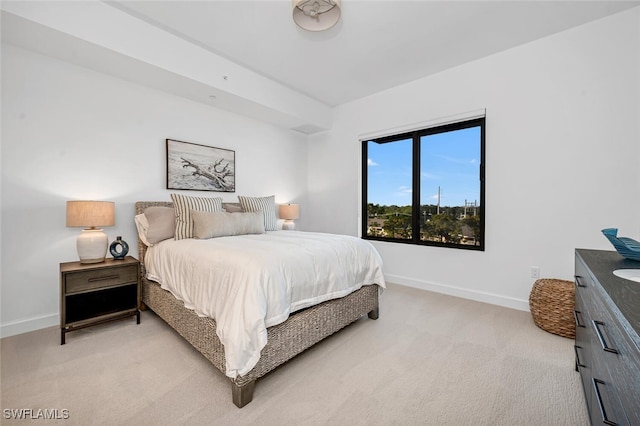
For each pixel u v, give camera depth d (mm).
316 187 4586
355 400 1464
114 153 2656
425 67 3066
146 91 2855
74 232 2432
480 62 2885
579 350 1521
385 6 2098
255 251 1807
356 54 2801
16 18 1791
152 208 2594
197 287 1846
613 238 1424
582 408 1387
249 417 1345
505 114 2748
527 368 1732
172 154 3043
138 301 2404
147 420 1316
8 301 2152
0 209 2109
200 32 2471
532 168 2615
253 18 2264
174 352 1917
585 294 1322
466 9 2145
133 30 2273
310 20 2000
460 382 1605
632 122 2178
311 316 1857
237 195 3703
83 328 2119
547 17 2248
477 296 2967
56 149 2340
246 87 3117
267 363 1557
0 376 1632
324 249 2102
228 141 3578
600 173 2307
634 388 645
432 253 3320
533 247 2633
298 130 4438
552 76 2494
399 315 2584
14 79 2141
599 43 2283
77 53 2221
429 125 3260
